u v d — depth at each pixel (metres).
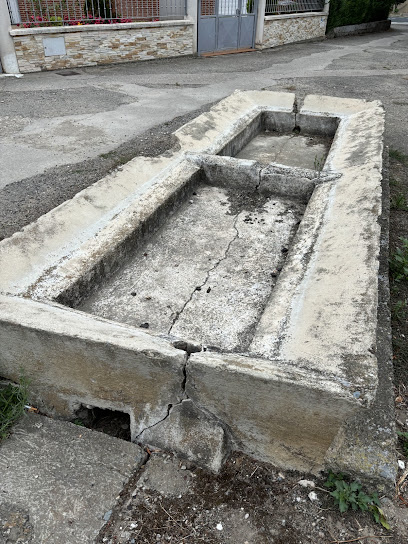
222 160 4.33
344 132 5.27
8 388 2.22
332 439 1.83
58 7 9.67
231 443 2.05
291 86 9.40
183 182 3.98
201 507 1.86
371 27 20.00
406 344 2.85
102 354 1.95
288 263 2.87
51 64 9.84
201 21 11.95
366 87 9.59
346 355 1.91
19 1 9.16
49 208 4.01
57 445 2.05
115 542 1.73
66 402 2.21
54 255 2.73
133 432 2.13
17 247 2.62
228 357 1.91
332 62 12.48
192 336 2.54
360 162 4.13
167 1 11.30
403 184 5.19
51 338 1.99
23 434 2.09
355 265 2.55
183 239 3.53
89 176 4.71
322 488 1.93
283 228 3.76
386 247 3.46
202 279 3.06
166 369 1.89
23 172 4.79
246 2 12.91
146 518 1.82
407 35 19.77
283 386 1.75
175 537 1.76
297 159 5.39
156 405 2.03
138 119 6.79
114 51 10.64
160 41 11.35
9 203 4.09
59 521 1.78
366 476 1.83
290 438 1.91
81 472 1.95
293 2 15.02
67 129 6.23
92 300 2.79
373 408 2.04
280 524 1.81
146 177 3.84
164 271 3.12
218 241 3.53
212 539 1.76
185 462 2.04
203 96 8.32
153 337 2.07
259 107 6.31
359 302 2.22
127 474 1.96
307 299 2.42
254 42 13.98
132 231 3.15
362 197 3.38
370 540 1.77
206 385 1.89
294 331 2.17
